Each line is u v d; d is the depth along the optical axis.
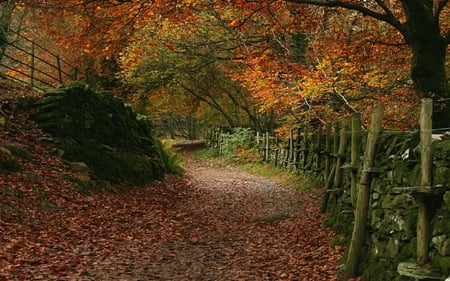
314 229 9.94
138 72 26.97
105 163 13.44
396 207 5.91
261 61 14.05
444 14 13.02
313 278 6.88
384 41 13.16
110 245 8.44
